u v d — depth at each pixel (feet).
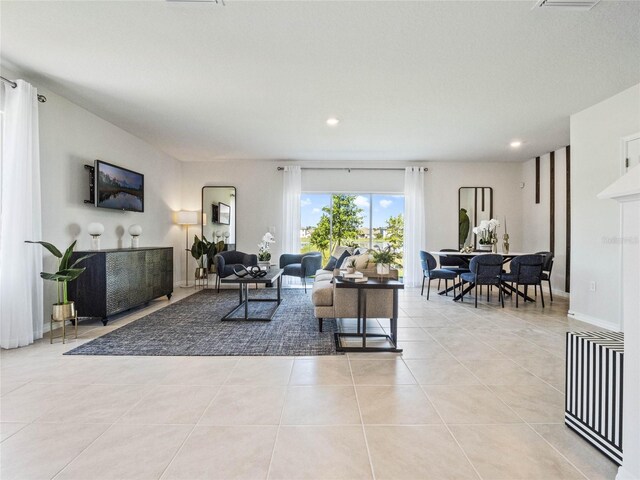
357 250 17.07
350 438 5.38
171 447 5.12
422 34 7.86
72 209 12.26
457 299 17.11
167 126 14.94
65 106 11.89
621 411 4.72
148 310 14.43
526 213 21.45
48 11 7.11
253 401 6.55
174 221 20.90
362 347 9.57
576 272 13.21
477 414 6.13
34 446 5.13
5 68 9.64
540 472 4.62
